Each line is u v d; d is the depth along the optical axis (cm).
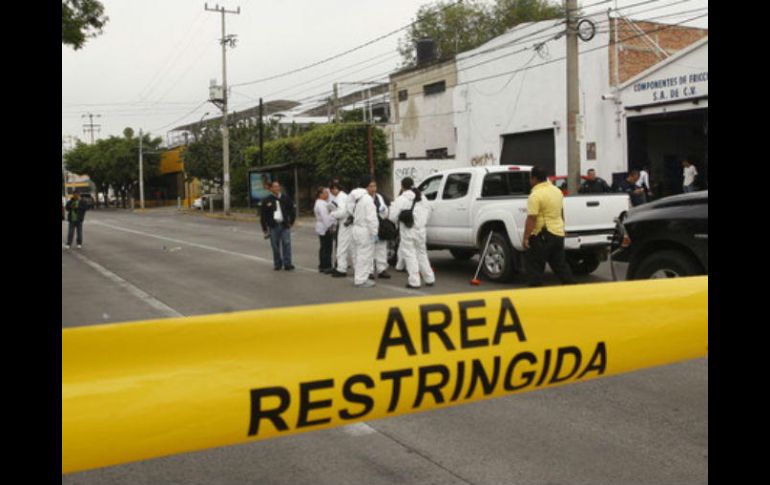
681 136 2286
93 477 396
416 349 289
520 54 2586
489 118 2770
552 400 515
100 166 6731
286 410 265
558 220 938
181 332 249
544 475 383
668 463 394
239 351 258
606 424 461
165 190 6994
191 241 2245
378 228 1083
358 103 4794
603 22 2183
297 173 3525
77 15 1522
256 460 419
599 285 344
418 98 3462
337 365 273
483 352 304
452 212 1170
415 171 3025
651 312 358
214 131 5138
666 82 2003
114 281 1277
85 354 238
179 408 247
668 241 673
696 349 379
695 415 471
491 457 412
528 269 958
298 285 1152
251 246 1969
